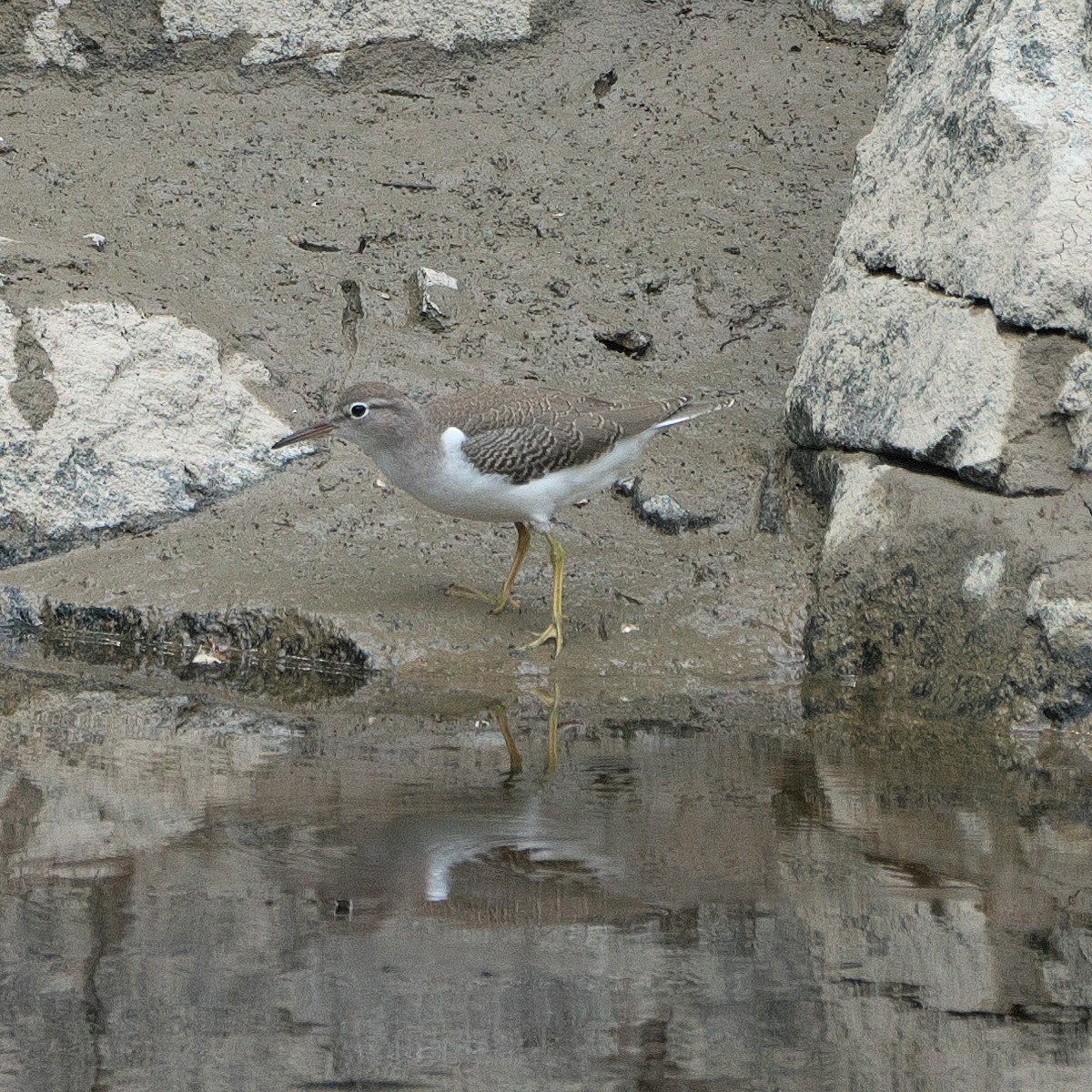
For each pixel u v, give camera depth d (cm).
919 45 1446
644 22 1861
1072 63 1266
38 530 1329
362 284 1556
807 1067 628
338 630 1214
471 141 1745
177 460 1384
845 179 1711
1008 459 1179
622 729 1087
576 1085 614
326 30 1791
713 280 1594
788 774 995
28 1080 612
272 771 978
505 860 832
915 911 777
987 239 1238
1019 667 1116
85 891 782
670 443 1423
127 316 1432
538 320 1545
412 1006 675
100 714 1098
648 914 770
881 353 1310
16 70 1764
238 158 1689
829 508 1337
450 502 1192
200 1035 647
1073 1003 684
